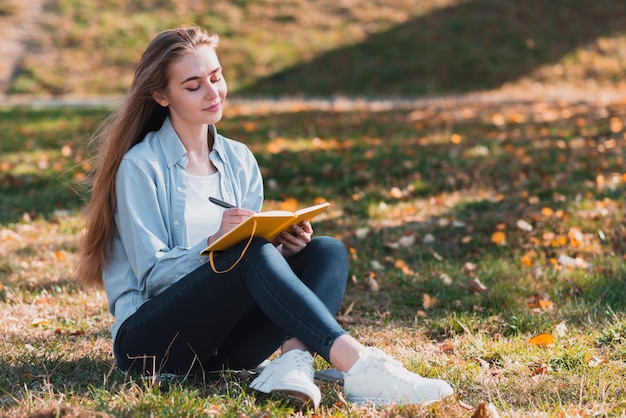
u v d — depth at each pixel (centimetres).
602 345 415
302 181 868
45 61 2036
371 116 1276
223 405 317
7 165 969
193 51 349
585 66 1927
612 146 906
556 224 648
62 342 425
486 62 1950
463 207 724
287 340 334
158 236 348
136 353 345
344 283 348
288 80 1944
